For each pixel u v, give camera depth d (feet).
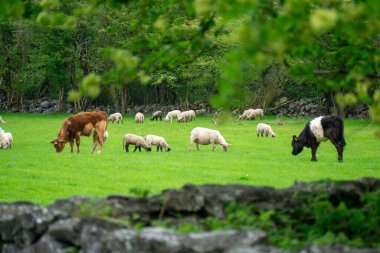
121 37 297.74
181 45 32.89
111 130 213.66
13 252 29.45
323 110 290.97
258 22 21.20
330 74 29.76
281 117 266.16
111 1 34.35
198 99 330.95
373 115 24.43
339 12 23.38
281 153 136.87
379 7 21.59
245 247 21.04
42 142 168.76
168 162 116.16
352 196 32.01
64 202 29.58
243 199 29.53
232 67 21.56
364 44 30.83
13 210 29.73
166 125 239.91
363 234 28.71
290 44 22.27
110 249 23.65
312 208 29.71
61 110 345.92
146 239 22.65
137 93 360.69
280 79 295.89
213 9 23.82
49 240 26.66
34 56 340.39
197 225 27.50
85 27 312.91
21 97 358.02
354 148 147.02
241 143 163.22
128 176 96.48
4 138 150.82
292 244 23.59
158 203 28.73
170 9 33.63
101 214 27.35
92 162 116.06
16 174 99.14
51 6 30.19
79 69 348.79
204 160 120.26
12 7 28.76
